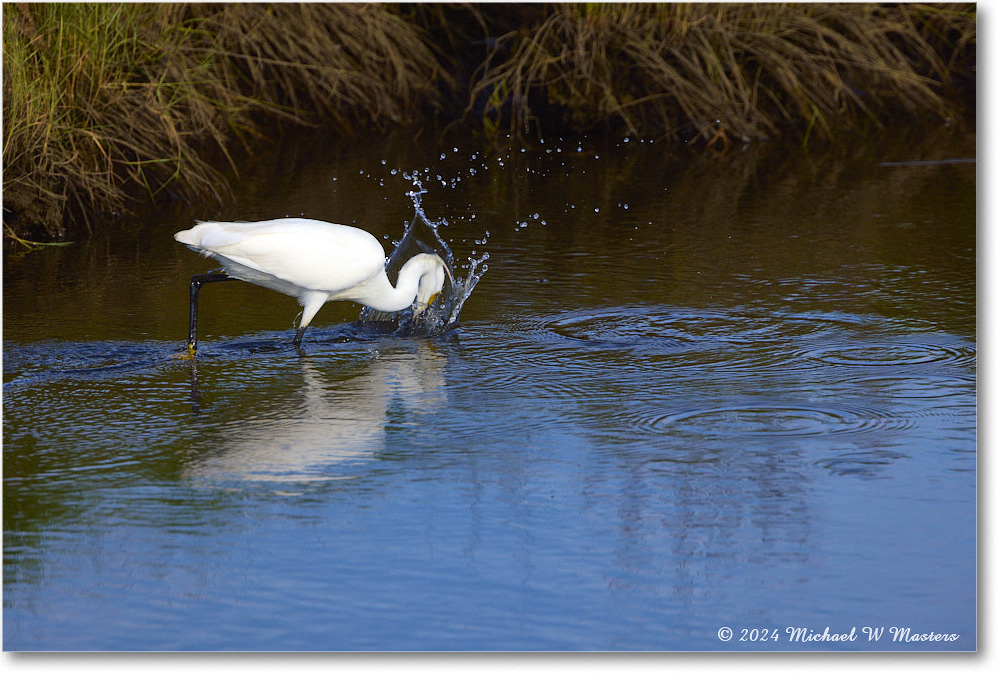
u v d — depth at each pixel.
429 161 20.33
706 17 22.61
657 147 22.08
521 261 14.31
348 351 11.24
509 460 8.62
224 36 20.84
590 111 22.73
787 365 10.76
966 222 16.22
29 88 15.19
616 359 10.97
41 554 7.16
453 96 24.16
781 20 23.39
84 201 16.14
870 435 9.05
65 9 15.79
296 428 9.24
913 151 21.48
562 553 7.21
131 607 6.62
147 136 16.84
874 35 24.05
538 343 11.46
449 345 11.45
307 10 21.64
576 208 17.16
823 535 7.42
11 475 8.29
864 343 11.36
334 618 6.52
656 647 6.25
